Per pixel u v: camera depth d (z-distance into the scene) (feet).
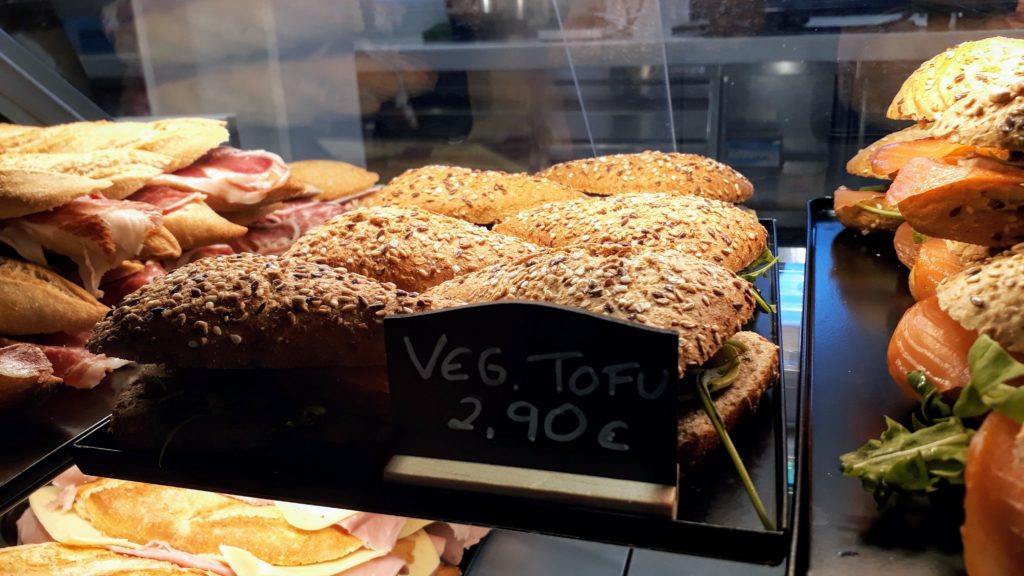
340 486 3.40
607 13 6.05
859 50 5.54
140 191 6.28
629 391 2.94
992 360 2.93
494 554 4.46
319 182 7.11
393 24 6.81
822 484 3.25
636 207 5.50
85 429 4.40
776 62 5.76
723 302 3.60
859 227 5.84
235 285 3.83
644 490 3.01
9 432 4.38
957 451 2.97
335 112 7.40
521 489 3.12
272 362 3.67
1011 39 5.08
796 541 2.94
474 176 6.41
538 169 6.89
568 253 3.99
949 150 4.86
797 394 3.95
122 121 7.68
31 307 4.90
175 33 7.45
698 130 6.27
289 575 4.35
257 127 7.73
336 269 4.08
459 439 3.25
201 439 3.70
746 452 3.41
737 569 4.05
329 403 3.81
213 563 4.37
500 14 6.41
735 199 6.03
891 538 2.92
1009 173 3.75
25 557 4.28
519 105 6.71
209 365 3.70
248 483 3.57
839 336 4.58
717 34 5.80
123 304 3.93
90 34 7.49
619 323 2.89
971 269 3.47
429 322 3.14
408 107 7.11
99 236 5.22
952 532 2.92
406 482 3.29
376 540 4.50
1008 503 2.55
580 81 6.39
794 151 6.06
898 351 3.66
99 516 4.58
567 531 3.11
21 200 5.07
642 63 6.12
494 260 4.94
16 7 7.22
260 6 7.16
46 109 7.53
